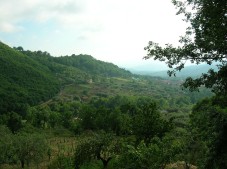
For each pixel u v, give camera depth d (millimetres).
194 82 15375
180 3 14562
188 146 32875
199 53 14586
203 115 17047
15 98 159125
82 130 102562
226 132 15297
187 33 14852
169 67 15086
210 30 13703
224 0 13250
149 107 42000
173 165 36219
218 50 13734
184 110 149000
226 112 15562
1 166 60594
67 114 117188
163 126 41344
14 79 198250
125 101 169875
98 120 99250
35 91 193500
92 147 44969
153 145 25250
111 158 44594
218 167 15453
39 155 59375
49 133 107500
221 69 14500
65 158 51125
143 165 24141
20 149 58062
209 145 16141
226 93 14961
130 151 24766
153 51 15148
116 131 91250
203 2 13742
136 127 41469
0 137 67688
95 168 46781
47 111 125562
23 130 106875
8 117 111562
